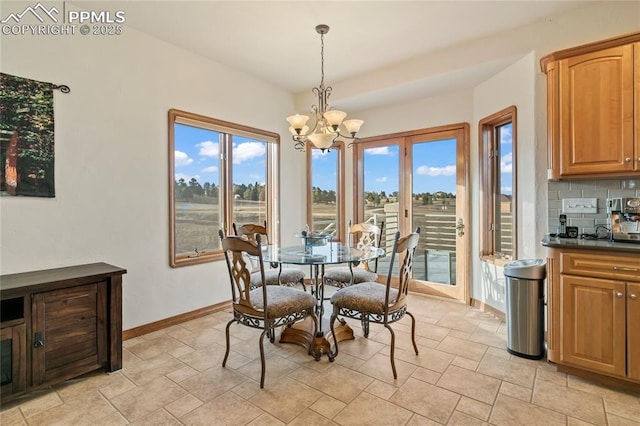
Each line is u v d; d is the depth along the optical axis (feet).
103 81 8.56
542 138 8.67
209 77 11.04
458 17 8.57
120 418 5.72
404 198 13.55
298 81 13.01
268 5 8.03
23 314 6.20
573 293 6.79
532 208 8.97
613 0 7.78
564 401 6.09
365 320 7.44
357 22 8.78
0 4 7.02
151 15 8.45
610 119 6.98
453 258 12.53
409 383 6.75
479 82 11.30
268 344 8.77
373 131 14.28
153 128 9.61
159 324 9.78
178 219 10.50
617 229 7.27
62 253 7.88
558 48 8.48
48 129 7.63
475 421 5.57
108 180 8.68
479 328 9.73
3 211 7.07
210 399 6.26
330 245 10.49
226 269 11.71
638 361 6.14
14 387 6.05
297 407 5.99
